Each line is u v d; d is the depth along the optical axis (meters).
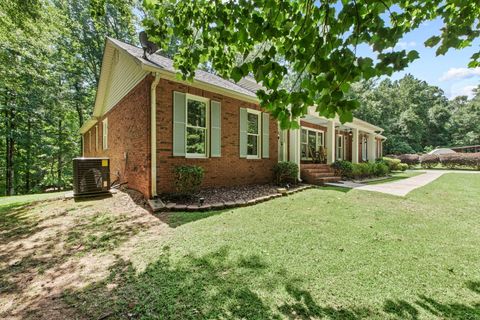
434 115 38.25
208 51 2.76
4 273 2.63
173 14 2.62
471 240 3.32
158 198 5.52
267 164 8.74
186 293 2.12
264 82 1.87
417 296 2.05
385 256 2.79
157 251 2.98
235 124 7.55
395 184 8.94
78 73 17.25
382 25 1.62
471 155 21.80
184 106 6.20
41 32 8.02
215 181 6.95
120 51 7.56
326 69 1.57
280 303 1.96
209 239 3.32
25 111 13.54
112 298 2.10
